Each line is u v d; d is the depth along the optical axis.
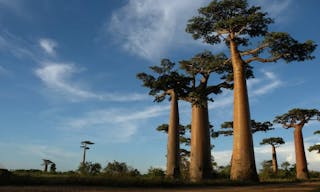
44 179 14.92
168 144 31.75
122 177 18.47
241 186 19.67
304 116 44.44
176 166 30.88
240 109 25.20
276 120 46.31
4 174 13.95
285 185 20.64
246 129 24.62
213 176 29.20
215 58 31.00
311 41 24.94
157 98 34.31
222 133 48.59
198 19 27.61
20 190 11.67
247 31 27.34
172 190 15.48
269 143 53.47
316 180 31.48
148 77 32.78
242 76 26.42
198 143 29.56
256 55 26.94
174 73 31.78
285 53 25.91
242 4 26.17
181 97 33.12
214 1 26.58
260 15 25.34
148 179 18.70
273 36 24.50
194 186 18.83
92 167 25.98
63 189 12.83
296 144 45.44
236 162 24.08
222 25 26.45
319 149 48.25
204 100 29.66
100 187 14.90
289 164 54.44
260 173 46.94
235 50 27.23
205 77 31.72
